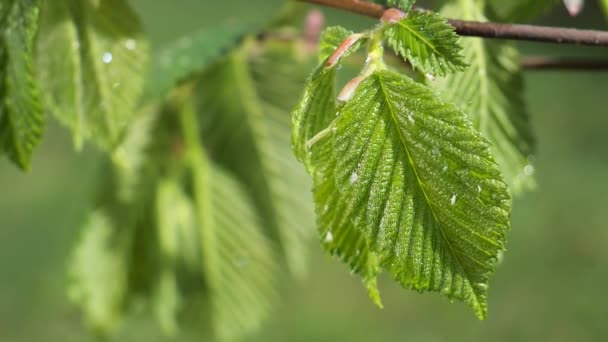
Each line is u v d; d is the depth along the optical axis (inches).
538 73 106.8
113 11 21.7
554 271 78.6
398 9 18.7
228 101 26.2
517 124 21.1
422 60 18.4
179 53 25.1
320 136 18.2
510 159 21.1
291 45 25.8
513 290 77.0
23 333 69.3
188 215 26.8
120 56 21.8
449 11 21.3
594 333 72.1
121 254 26.8
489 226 17.9
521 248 81.2
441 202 18.0
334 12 91.5
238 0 113.9
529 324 73.3
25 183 84.5
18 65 20.4
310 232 27.4
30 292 73.0
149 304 27.6
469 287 18.0
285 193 27.0
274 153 26.7
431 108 18.0
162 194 26.4
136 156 25.8
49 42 21.6
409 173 18.1
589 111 100.3
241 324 27.9
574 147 94.2
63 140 88.7
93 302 27.3
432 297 75.4
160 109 25.6
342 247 18.7
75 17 21.6
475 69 20.9
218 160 26.6
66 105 21.7
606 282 76.4
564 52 105.0
